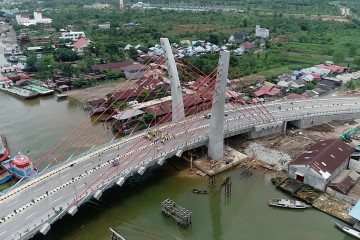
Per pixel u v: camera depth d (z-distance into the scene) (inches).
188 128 4146.2
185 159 3907.5
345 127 4660.4
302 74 6550.2
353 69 7086.6
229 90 5669.3
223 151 3929.6
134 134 4025.6
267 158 3885.3
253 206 3127.5
